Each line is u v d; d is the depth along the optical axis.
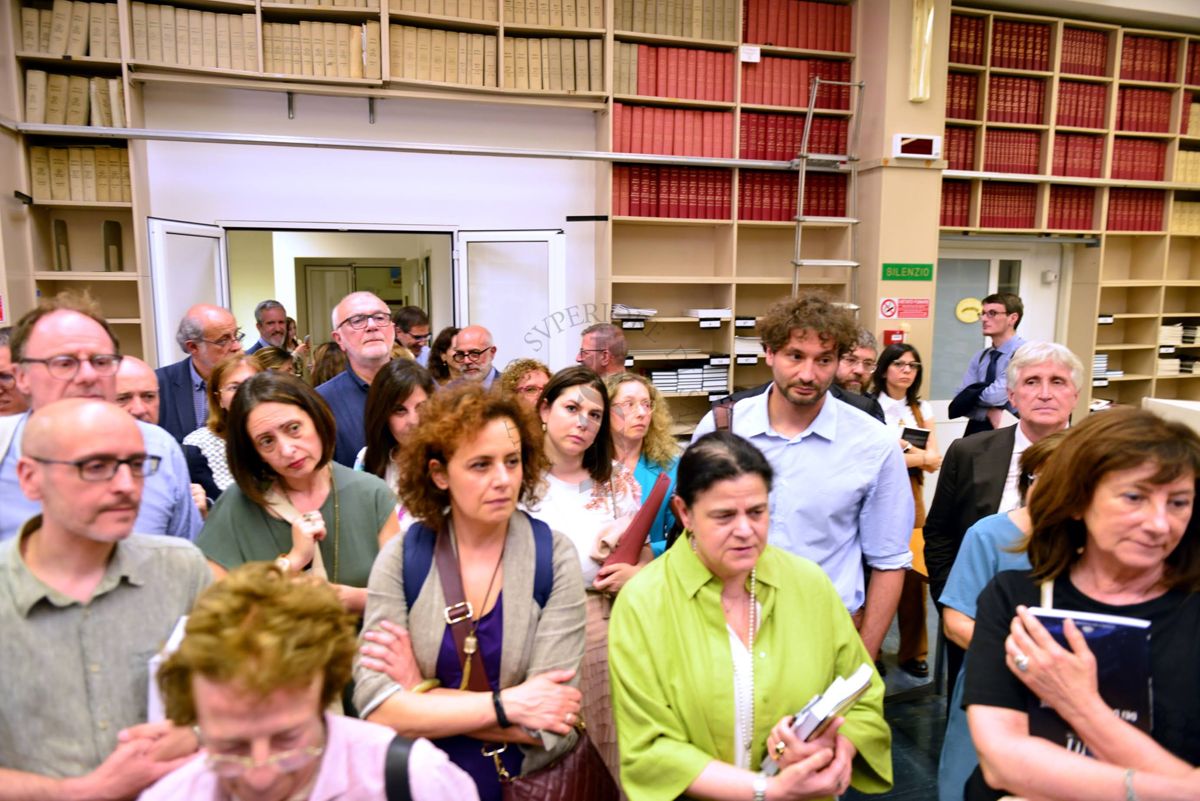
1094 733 0.94
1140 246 5.96
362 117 4.66
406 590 1.29
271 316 4.34
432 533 1.33
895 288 4.91
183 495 1.79
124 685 1.07
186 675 0.76
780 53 4.92
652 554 1.92
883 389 3.22
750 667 1.29
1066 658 0.97
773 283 5.10
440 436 1.23
